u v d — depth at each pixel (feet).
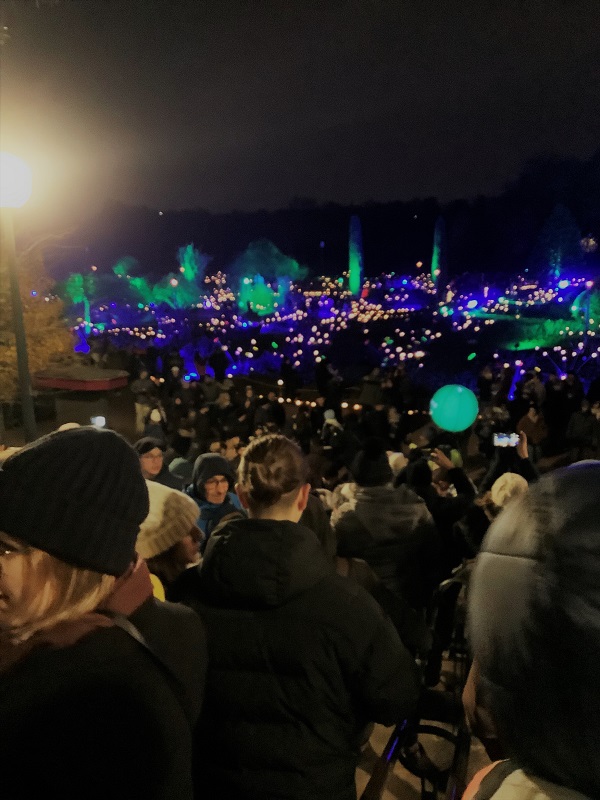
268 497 7.08
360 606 6.49
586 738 2.47
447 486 22.47
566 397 55.36
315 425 56.75
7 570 4.29
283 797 6.40
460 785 7.14
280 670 6.40
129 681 4.09
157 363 80.33
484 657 2.78
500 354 96.17
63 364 60.08
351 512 11.58
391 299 167.43
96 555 4.38
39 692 3.90
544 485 2.90
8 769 3.78
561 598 2.52
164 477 20.57
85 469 4.46
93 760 3.81
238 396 59.98
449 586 12.05
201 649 5.01
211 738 6.68
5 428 59.57
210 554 6.73
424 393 80.79
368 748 13.07
